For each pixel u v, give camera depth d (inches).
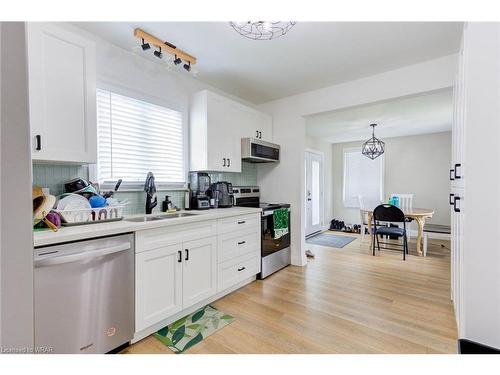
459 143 70.9
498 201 50.4
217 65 101.3
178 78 107.3
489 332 51.2
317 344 67.2
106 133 84.4
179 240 77.1
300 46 87.0
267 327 75.6
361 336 70.9
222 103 112.7
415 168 221.1
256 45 86.8
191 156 110.7
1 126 15.6
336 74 109.9
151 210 91.0
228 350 64.7
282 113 141.8
